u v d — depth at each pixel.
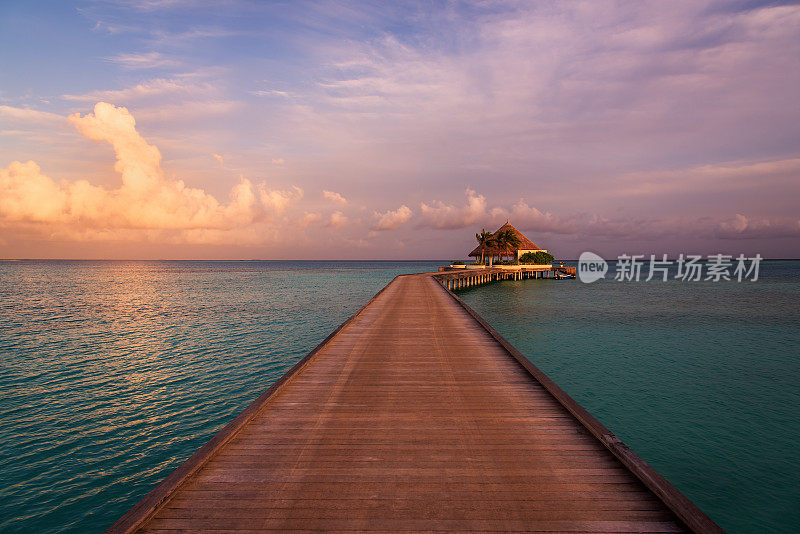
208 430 10.25
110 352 18.27
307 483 4.01
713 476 8.10
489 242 68.56
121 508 7.25
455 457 4.54
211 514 3.53
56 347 19.34
